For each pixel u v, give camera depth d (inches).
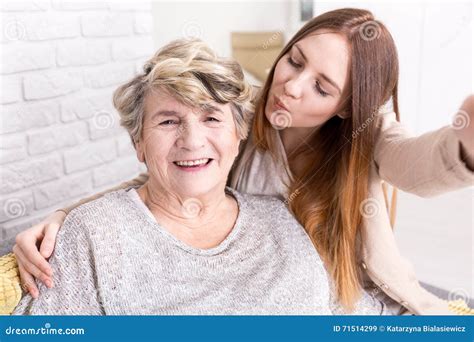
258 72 65.5
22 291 32.9
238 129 35.9
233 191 40.0
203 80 33.0
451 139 31.6
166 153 33.6
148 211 34.8
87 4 48.8
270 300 34.3
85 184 51.8
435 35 56.4
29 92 45.1
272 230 37.6
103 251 32.1
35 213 47.3
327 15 38.6
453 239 55.6
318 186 42.5
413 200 57.6
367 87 38.3
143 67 34.9
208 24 67.1
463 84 56.7
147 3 55.6
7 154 44.2
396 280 42.0
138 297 32.1
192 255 34.0
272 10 64.2
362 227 41.4
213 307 33.0
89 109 51.0
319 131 43.1
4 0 42.2
